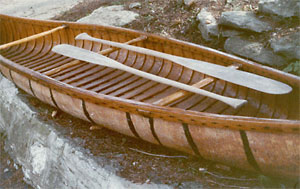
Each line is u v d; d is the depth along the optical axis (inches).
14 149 155.8
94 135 128.7
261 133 85.4
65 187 124.5
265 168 92.6
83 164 115.9
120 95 136.3
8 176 152.3
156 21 193.6
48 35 185.9
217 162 106.1
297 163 84.7
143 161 112.3
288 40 140.3
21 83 150.3
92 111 119.5
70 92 119.2
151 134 108.5
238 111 121.4
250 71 120.0
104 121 120.2
